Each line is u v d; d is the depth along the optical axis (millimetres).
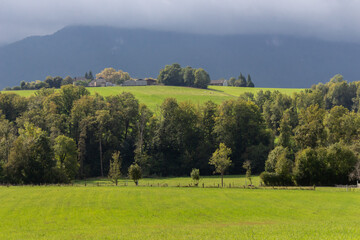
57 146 111812
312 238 36375
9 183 93000
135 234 42031
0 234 44188
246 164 123375
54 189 77562
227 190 78438
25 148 100375
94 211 57562
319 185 91625
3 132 122188
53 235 43094
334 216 54531
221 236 39094
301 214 55906
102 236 41656
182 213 56594
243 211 57938
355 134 119438
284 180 91062
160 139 144000
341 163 91562
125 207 60375
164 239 38656
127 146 146250
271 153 112562
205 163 140125
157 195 71000
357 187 85188
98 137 140500
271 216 54750
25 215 54938
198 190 78062
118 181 119000
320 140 117938
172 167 140250
